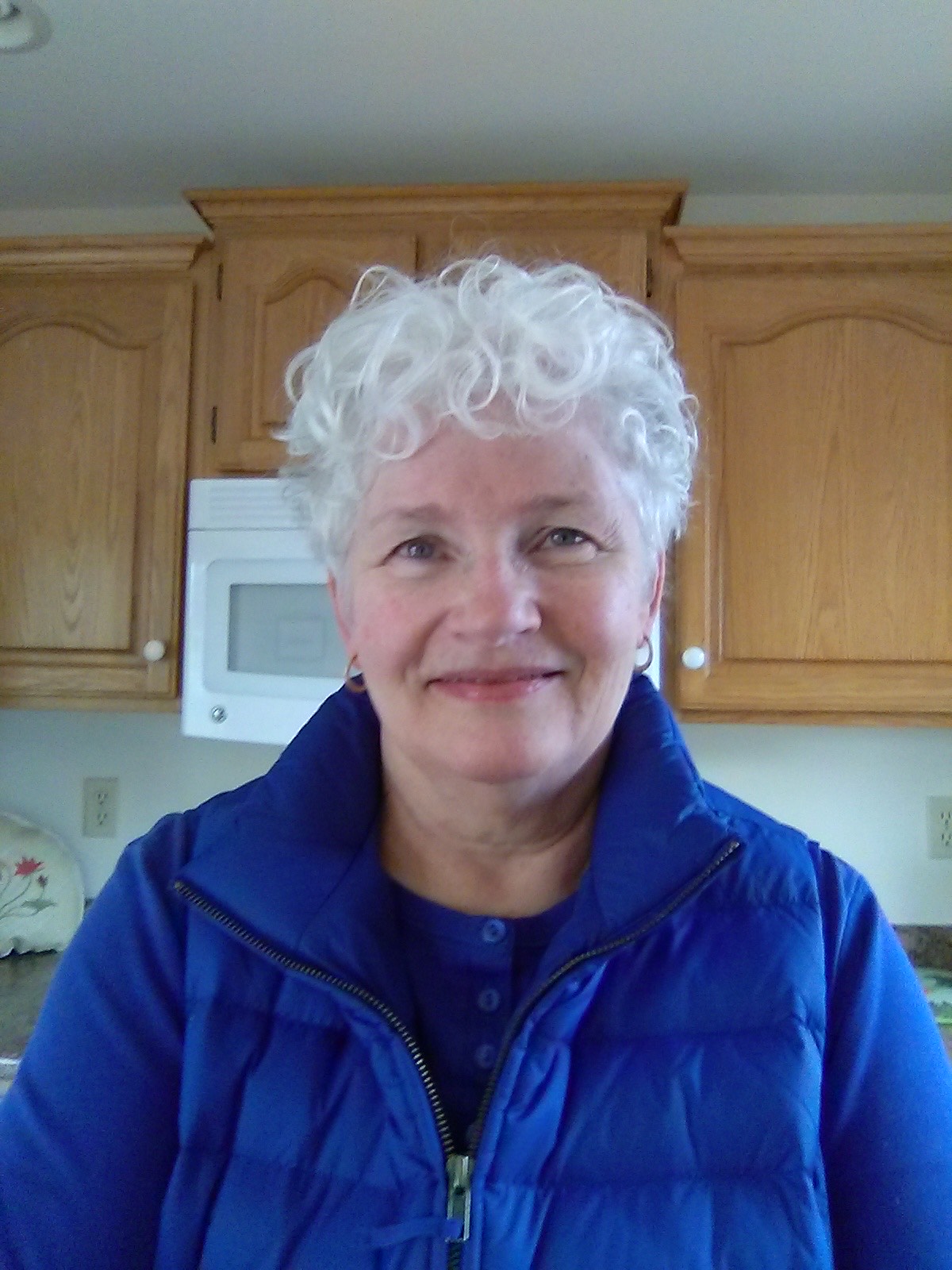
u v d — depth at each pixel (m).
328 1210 0.56
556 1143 0.58
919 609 1.49
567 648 0.61
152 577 1.61
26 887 1.73
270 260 1.60
